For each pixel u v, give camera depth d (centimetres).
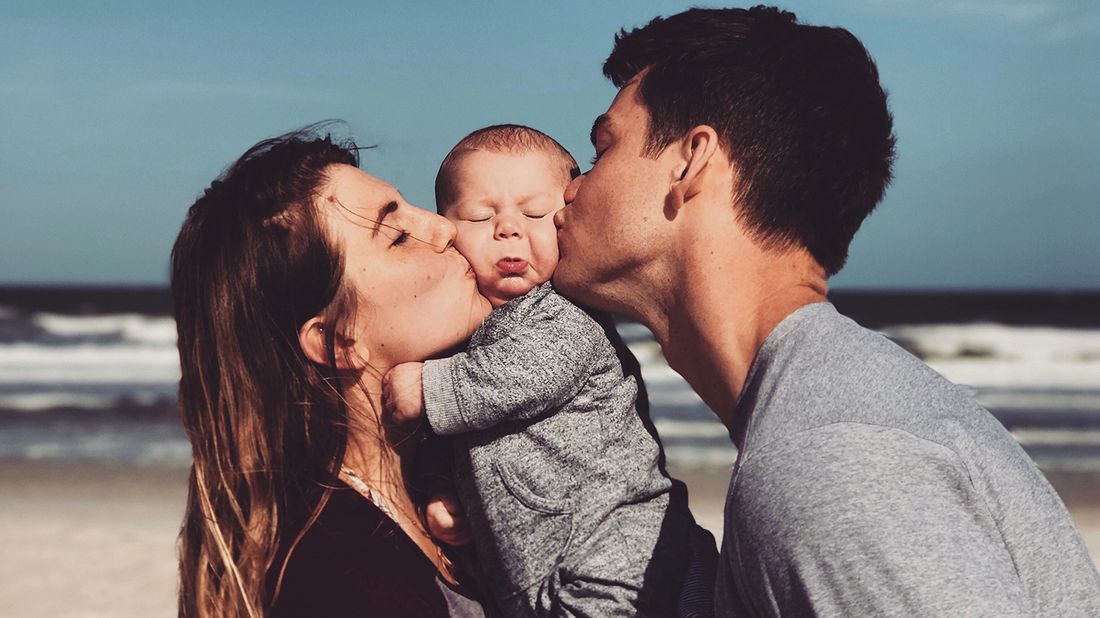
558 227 241
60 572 866
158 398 2295
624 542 250
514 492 248
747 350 198
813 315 187
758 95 202
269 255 229
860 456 159
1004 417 2177
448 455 263
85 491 1259
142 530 1033
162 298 6228
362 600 203
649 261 214
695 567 244
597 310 268
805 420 167
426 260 249
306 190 234
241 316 230
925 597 147
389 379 249
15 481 1329
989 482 165
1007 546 164
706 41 209
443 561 246
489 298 287
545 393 250
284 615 205
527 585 246
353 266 237
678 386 2442
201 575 226
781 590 160
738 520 168
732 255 202
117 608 766
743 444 176
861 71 210
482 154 299
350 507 220
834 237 206
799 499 159
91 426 1911
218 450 231
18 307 5197
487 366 248
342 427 234
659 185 212
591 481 254
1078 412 2252
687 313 208
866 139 207
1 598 787
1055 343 3581
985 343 3572
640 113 218
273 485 227
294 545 213
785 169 199
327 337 234
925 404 170
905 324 4581
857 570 152
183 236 241
